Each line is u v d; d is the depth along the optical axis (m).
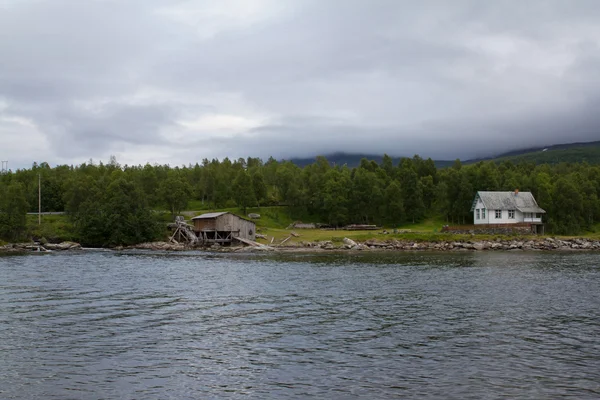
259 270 58.81
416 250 96.94
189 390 18.67
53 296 39.00
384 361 22.11
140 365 21.58
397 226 139.62
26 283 46.38
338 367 21.30
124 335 26.69
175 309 33.84
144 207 119.44
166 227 122.00
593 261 70.81
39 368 21.11
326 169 182.25
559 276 52.28
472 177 140.75
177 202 131.75
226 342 25.33
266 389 18.77
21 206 113.69
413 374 20.39
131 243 112.69
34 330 27.72
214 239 110.25
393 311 33.22
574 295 39.59
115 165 193.00
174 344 24.94
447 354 23.19
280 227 138.62
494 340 25.67
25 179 165.62
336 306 35.03
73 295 39.50
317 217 150.50
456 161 199.00
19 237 111.31
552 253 88.94
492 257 79.06
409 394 18.25
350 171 178.12
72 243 109.25
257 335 26.77
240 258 78.31
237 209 154.38
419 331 27.61
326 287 44.12
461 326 28.80
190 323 29.61
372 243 102.50
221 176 160.62
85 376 20.17
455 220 143.12
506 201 123.19
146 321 30.11
